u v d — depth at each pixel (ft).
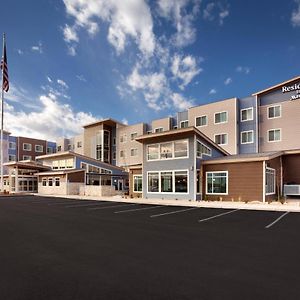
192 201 74.59
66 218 45.62
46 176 137.08
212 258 21.57
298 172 82.99
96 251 23.88
